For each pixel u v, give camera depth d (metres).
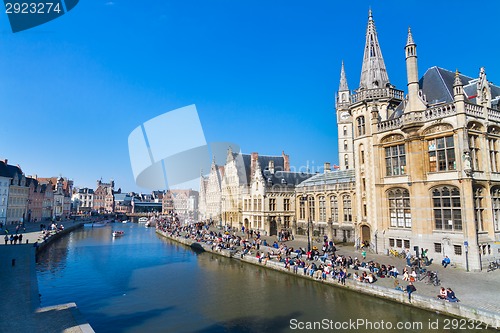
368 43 45.12
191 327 22.08
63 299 28.66
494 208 32.81
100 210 190.88
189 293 29.94
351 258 34.53
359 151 43.22
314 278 31.89
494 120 33.69
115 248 60.97
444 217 32.22
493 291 23.33
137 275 37.59
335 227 51.91
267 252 44.56
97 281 34.88
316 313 23.75
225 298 28.17
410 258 32.38
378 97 41.16
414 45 36.09
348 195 50.62
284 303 26.23
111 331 21.56
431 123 33.28
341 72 68.06
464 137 30.64
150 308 26.02
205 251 54.84
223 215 85.69
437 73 37.84
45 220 116.75
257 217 67.12
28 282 27.88
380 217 38.16
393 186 36.81
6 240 50.56
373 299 25.62
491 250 30.97
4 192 88.94
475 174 31.05
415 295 22.88
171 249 59.50
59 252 55.53
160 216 159.12
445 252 31.62
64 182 152.88
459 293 22.97
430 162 33.69
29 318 19.45
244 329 21.53
